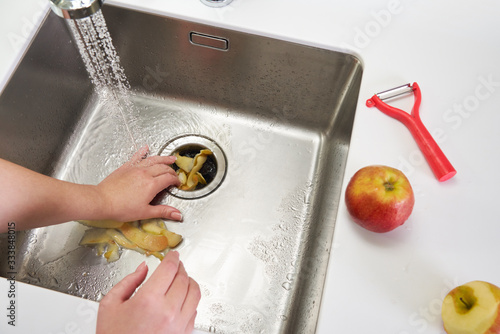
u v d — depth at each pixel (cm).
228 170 88
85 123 92
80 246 81
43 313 57
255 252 80
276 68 83
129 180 79
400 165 66
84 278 79
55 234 82
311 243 80
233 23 77
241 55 82
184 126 92
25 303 58
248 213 84
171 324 56
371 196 58
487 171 66
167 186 83
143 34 83
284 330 74
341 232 62
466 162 66
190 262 79
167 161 85
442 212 63
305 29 76
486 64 73
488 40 75
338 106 85
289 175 87
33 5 79
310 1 79
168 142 91
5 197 66
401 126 69
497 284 59
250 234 82
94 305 58
